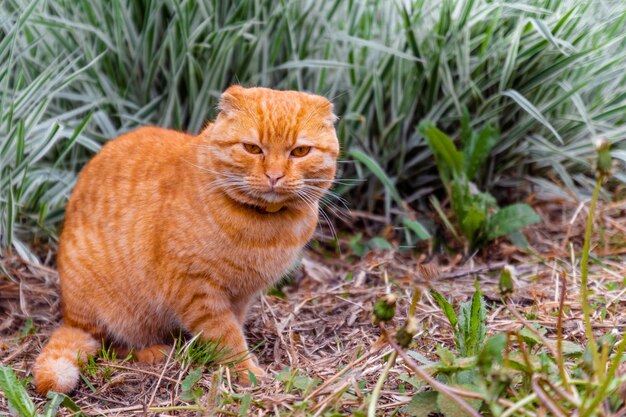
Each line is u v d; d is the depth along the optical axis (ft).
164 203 9.94
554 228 14.21
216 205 9.59
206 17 14.05
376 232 14.74
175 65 14.19
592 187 14.76
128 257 10.13
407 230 14.07
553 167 15.01
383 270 13.11
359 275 12.88
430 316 10.98
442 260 13.64
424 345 10.11
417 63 14.25
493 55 14.24
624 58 14.34
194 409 8.52
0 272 12.39
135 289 10.25
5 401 8.98
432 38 14.23
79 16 14.51
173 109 14.30
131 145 10.91
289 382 8.86
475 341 8.74
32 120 12.66
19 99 12.71
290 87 14.66
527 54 13.83
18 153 12.43
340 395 8.06
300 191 9.62
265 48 14.47
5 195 12.74
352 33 14.89
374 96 14.39
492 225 13.32
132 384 9.54
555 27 13.60
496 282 12.28
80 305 10.46
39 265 12.60
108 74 14.61
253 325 11.52
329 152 9.84
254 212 9.65
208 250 9.64
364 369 9.09
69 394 9.35
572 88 13.87
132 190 10.32
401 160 14.78
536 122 14.33
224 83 14.52
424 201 15.08
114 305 10.40
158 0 14.19
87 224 10.56
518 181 14.93
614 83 14.89
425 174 15.19
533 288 11.51
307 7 14.75
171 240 9.76
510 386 7.64
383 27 14.73
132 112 14.70
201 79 14.23
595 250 13.41
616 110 14.06
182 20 13.58
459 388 7.64
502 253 13.37
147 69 14.52
